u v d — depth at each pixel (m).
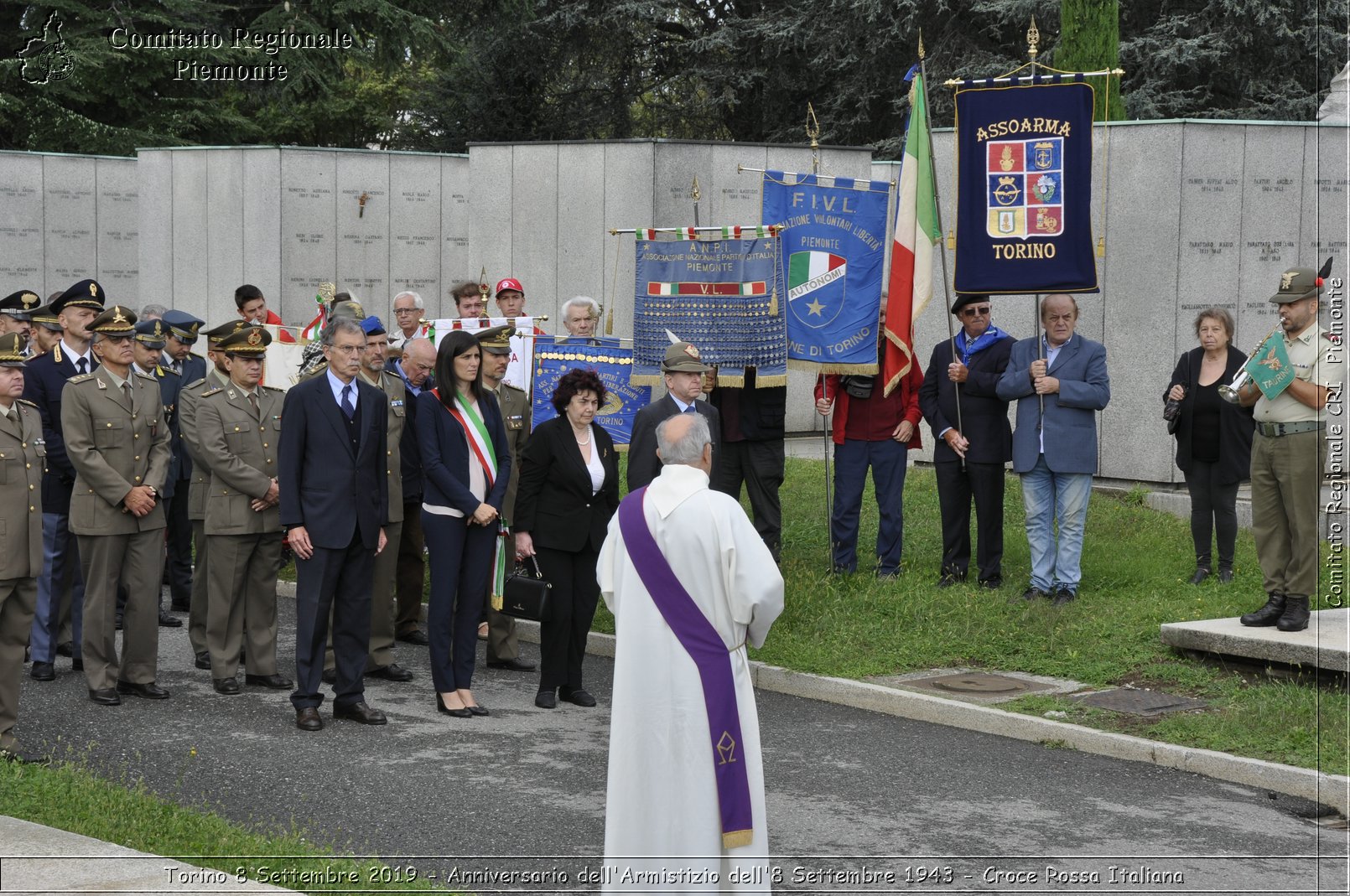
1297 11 24.19
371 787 6.80
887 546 11.09
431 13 30.16
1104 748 7.50
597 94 32.97
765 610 5.05
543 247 17.97
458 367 8.43
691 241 10.88
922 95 10.98
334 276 20.44
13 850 5.46
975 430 10.48
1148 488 13.66
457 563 8.30
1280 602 8.65
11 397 7.37
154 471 8.73
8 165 23.38
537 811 6.46
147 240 21.05
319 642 8.03
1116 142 13.87
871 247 10.88
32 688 8.98
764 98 30.97
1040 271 10.20
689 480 5.16
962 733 7.95
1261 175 13.66
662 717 5.01
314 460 8.05
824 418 11.20
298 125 34.41
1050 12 25.00
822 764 7.30
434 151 34.03
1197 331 10.59
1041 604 9.86
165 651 10.27
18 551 7.28
